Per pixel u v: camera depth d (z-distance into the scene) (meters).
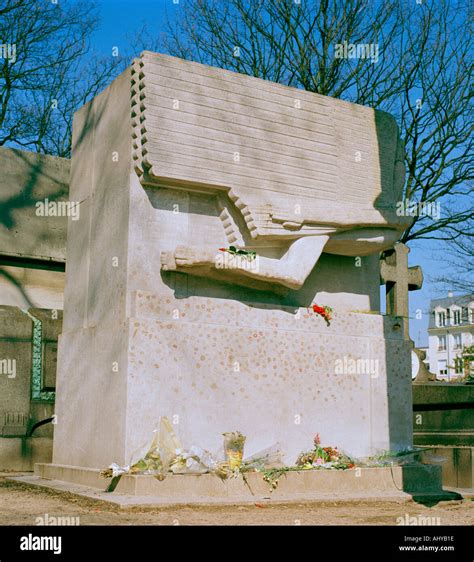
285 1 20.61
